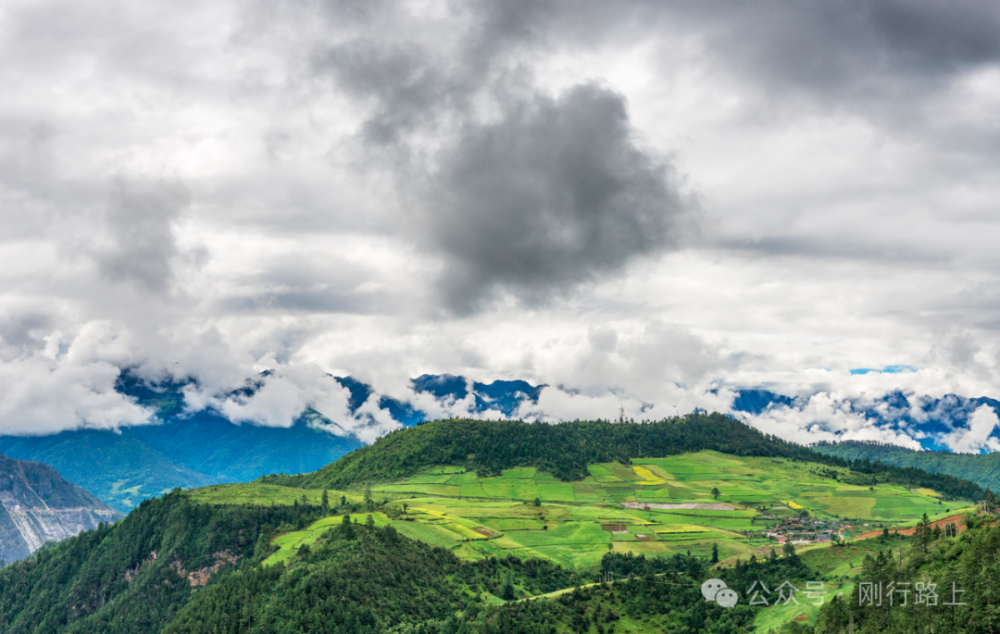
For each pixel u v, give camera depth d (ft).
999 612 491.72
